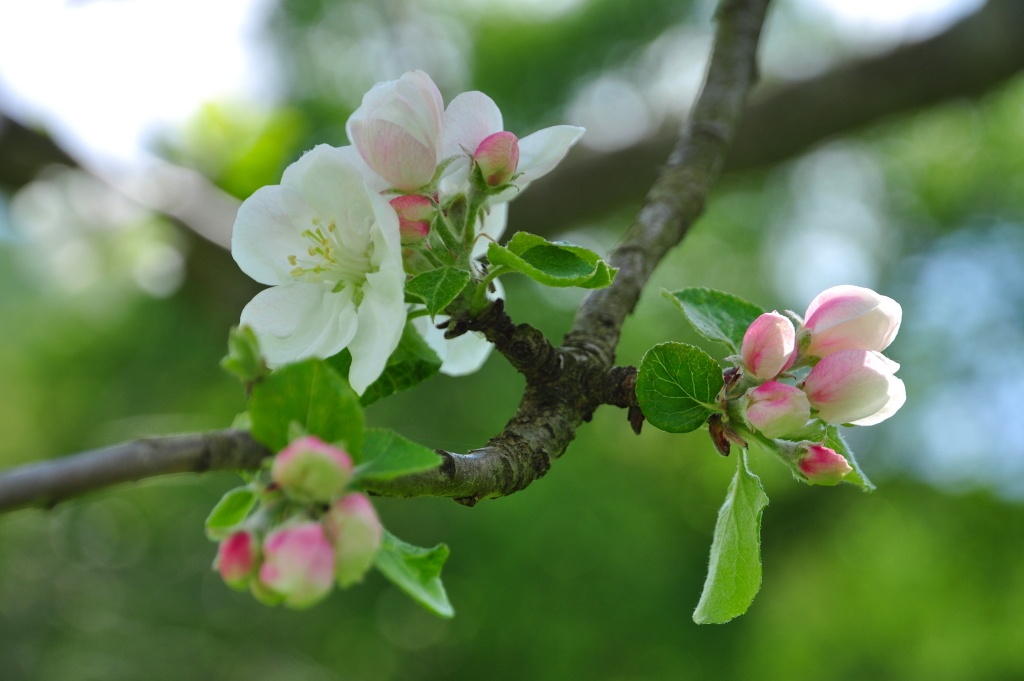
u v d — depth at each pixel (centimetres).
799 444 137
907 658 943
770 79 457
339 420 97
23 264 780
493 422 873
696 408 143
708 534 990
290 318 139
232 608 1132
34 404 1033
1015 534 971
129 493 1151
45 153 384
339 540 92
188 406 765
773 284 1084
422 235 134
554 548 914
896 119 454
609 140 477
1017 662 927
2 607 1130
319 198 134
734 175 477
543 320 872
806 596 1016
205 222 373
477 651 969
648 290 991
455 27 837
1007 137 923
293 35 678
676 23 834
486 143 140
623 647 915
